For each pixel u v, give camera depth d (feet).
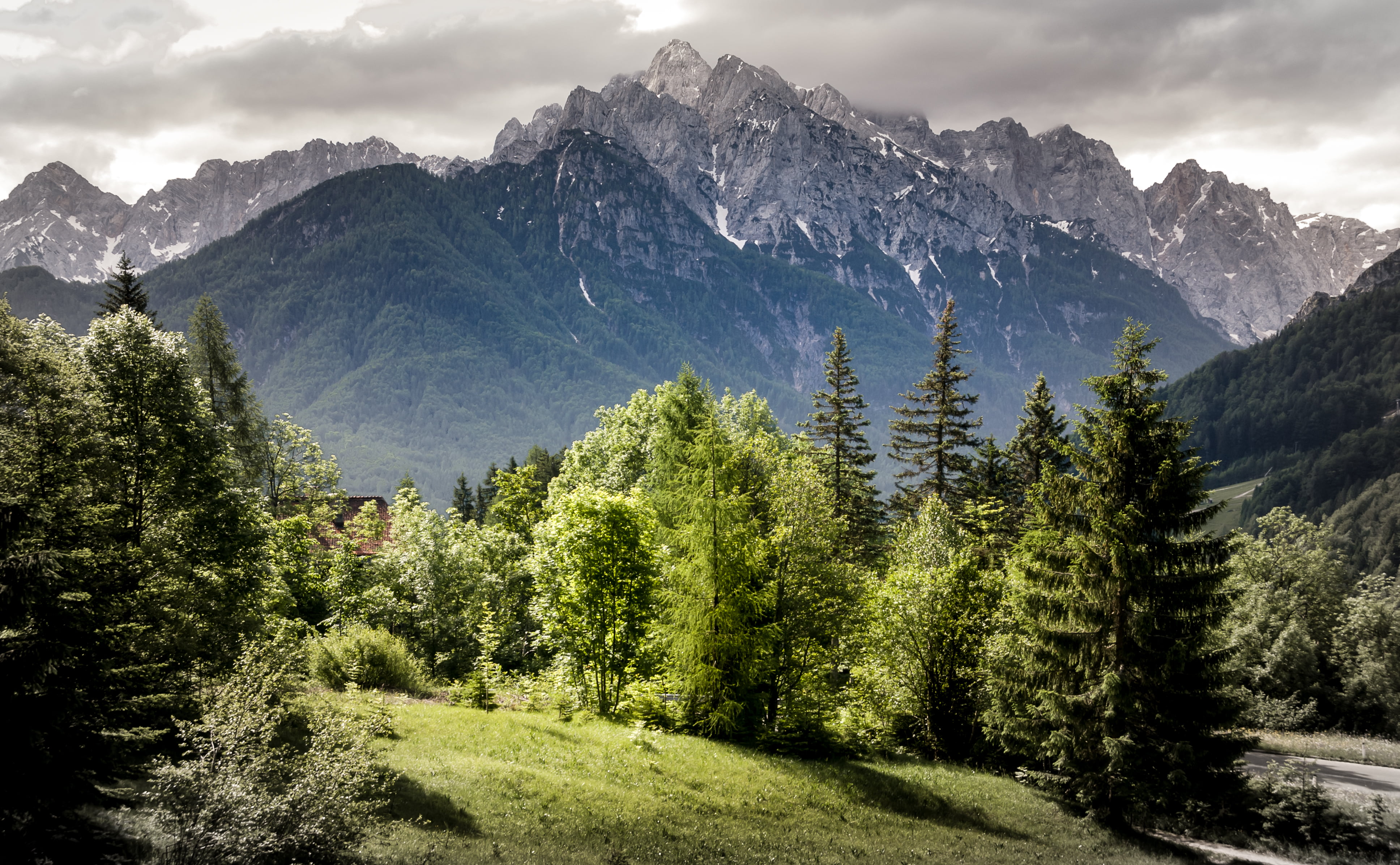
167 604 63.36
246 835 39.45
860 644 96.78
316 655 98.89
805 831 66.28
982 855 64.95
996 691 81.30
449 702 100.99
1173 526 71.87
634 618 99.60
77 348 73.72
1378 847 69.31
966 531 128.16
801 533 95.40
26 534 42.86
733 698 89.25
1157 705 69.97
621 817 62.95
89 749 41.81
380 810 54.90
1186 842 73.31
